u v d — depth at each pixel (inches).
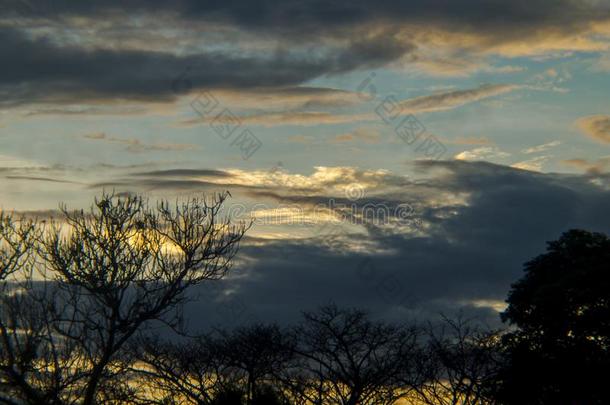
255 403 1259.2
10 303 860.6
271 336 1322.6
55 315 884.0
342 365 1296.8
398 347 1350.9
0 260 903.1
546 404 1379.2
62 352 890.1
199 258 996.6
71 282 921.5
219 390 1268.5
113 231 956.6
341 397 1296.8
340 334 1328.7
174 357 1294.3
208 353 1300.4
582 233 1550.2
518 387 1371.8
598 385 1358.3
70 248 931.3
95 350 931.3
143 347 1273.4
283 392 1298.0
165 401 1251.2
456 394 1331.2
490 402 1369.3
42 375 876.0
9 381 831.7
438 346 1362.0
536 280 1530.5
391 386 1333.7
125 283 940.6
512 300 1536.7
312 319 1362.0
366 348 1343.5
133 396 1177.4
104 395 1120.8
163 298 951.6
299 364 1344.7
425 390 1370.6
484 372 1373.0
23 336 861.2
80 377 893.2
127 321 927.0
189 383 1274.6
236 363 1284.4
